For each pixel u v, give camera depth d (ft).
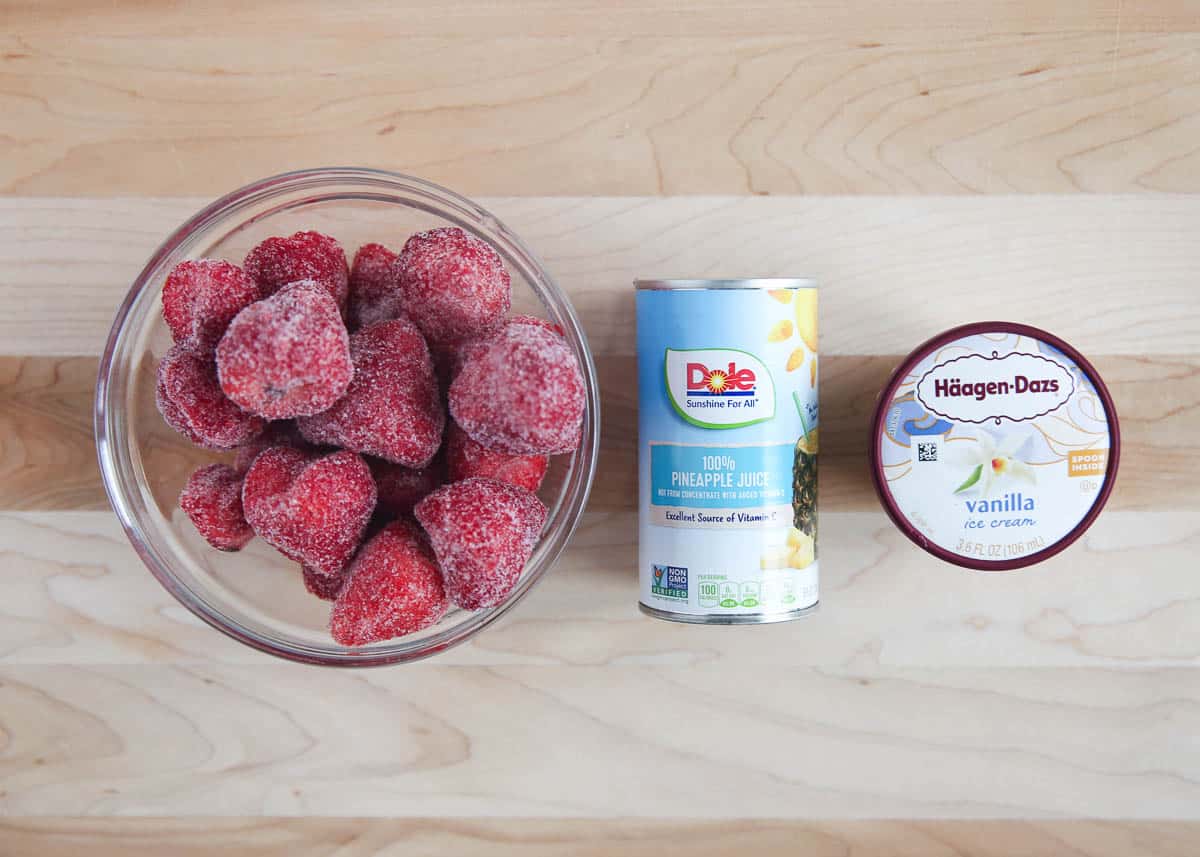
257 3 2.34
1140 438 2.39
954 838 2.42
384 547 1.91
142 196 2.37
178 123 2.36
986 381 2.18
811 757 2.43
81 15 2.34
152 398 2.23
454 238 1.98
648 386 2.13
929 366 2.18
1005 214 2.37
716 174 2.37
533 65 2.36
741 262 2.38
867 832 2.42
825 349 2.40
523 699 2.42
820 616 2.41
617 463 2.41
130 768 2.42
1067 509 2.19
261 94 2.35
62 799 2.42
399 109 2.36
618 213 2.38
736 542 2.07
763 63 2.36
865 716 2.42
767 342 2.06
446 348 2.02
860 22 2.35
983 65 2.36
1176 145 2.37
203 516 2.01
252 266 2.03
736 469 2.06
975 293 2.38
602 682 2.42
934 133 2.37
